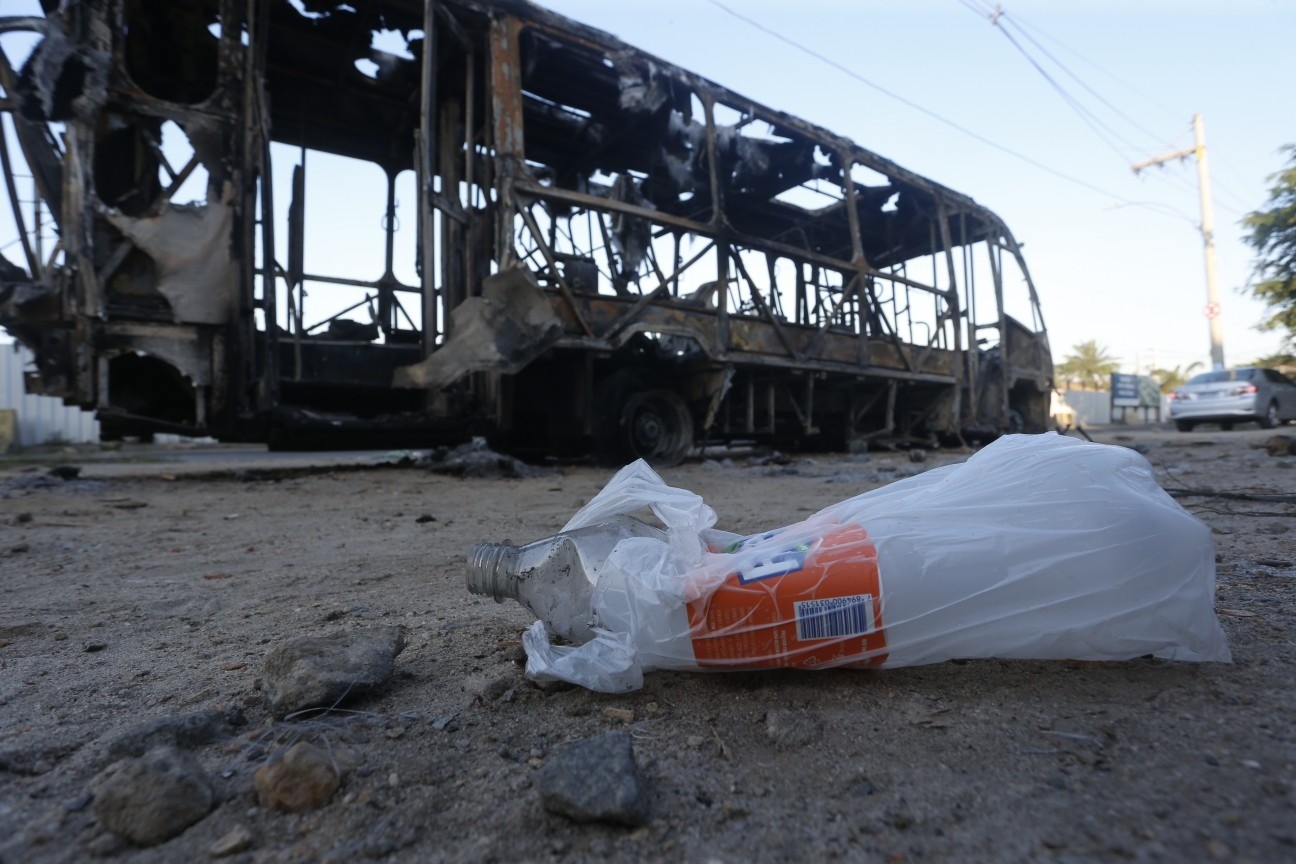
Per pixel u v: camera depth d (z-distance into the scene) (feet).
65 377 20.08
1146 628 4.25
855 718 4.12
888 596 4.24
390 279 29.30
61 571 9.52
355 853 3.02
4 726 4.39
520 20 24.53
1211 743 3.58
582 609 4.75
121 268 20.53
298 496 19.22
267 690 4.62
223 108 21.89
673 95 28.04
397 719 4.32
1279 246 52.70
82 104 19.86
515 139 23.95
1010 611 4.23
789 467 26.22
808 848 2.96
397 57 27.86
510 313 22.85
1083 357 152.05
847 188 34.14
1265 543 8.79
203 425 21.50
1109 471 4.58
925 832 3.01
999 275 43.24
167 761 3.37
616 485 5.16
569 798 3.17
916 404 42.16
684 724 4.16
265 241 22.20
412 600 7.50
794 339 32.48
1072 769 3.43
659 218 27.04
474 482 22.38
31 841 3.15
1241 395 51.85
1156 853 2.75
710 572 4.46
